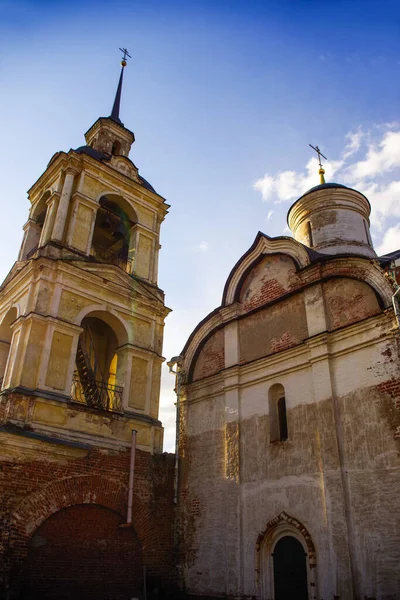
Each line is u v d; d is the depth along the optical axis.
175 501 15.38
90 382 16.17
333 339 12.76
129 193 20.22
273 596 11.93
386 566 9.92
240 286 16.41
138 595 13.66
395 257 12.21
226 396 15.14
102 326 19.58
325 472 11.59
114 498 14.34
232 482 13.85
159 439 16.42
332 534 10.93
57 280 16.02
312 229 17.36
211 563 13.57
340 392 12.11
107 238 20.53
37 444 13.27
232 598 12.58
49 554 12.49
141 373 17.14
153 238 20.23
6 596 11.26
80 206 18.09
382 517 10.30
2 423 13.20
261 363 14.53
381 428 11.01
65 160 18.86
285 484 12.54
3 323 17.28
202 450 15.35
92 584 12.98
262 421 13.88
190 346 17.45
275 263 15.72
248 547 12.80
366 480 10.85
